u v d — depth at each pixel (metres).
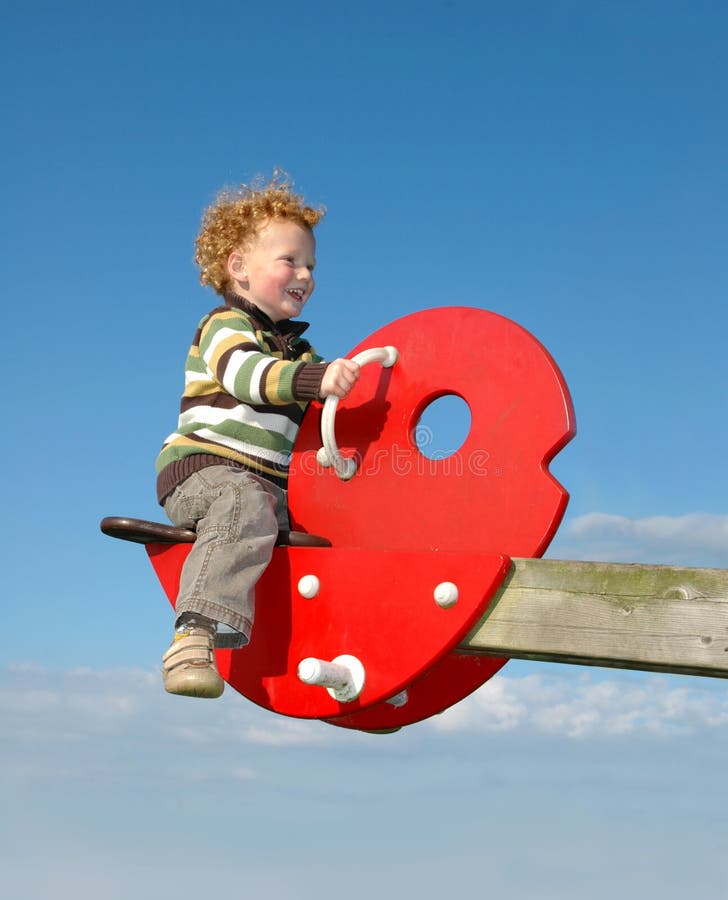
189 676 1.80
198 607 1.85
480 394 2.00
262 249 2.29
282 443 2.18
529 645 1.72
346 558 1.90
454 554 1.78
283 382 2.02
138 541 2.12
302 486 2.17
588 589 1.68
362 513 2.09
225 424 2.11
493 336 2.01
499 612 1.75
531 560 1.75
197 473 2.05
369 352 2.06
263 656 1.97
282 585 1.97
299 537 2.01
